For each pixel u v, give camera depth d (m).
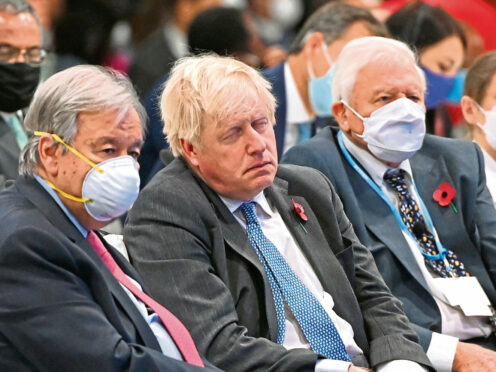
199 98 5.01
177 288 4.84
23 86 6.98
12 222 4.16
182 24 10.83
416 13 8.48
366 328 5.38
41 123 4.33
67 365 4.03
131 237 5.06
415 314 5.79
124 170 4.31
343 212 5.66
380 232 5.89
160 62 10.46
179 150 5.24
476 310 5.80
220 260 4.96
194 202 5.02
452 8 10.77
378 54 5.97
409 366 5.08
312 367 4.64
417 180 6.20
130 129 4.38
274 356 4.67
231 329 4.74
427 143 6.34
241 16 8.97
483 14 10.74
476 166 6.28
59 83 4.33
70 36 10.31
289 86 7.97
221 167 5.02
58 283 4.08
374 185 6.03
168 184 5.09
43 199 4.32
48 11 10.30
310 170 5.66
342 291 5.26
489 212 6.26
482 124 6.84
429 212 6.14
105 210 4.36
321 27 7.80
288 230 5.35
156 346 4.41
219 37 8.88
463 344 5.52
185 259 4.89
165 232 4.96
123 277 4.64
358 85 5.97
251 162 4.99
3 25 6.92
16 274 4.04
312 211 5.46
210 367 4.59
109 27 10.60
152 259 4.93
